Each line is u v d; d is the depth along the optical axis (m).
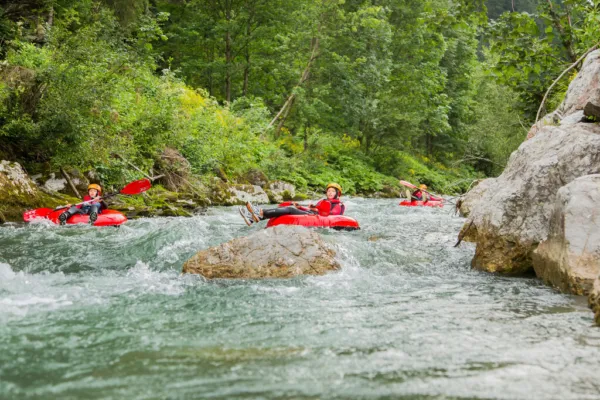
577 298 4.68
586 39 11.15
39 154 12.24
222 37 25.52
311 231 6.09
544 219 5.78
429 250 7.09
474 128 30.27
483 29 11.13
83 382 2.81
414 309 4.38
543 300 4.67
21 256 6.71
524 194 5.96
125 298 4.69
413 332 3.72
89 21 15.95
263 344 3.46
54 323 3.90
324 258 5.80
